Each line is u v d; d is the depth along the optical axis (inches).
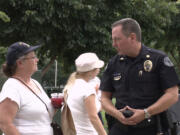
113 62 129.6
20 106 118.7
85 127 148.3
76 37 392.8
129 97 123.0
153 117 122.0
